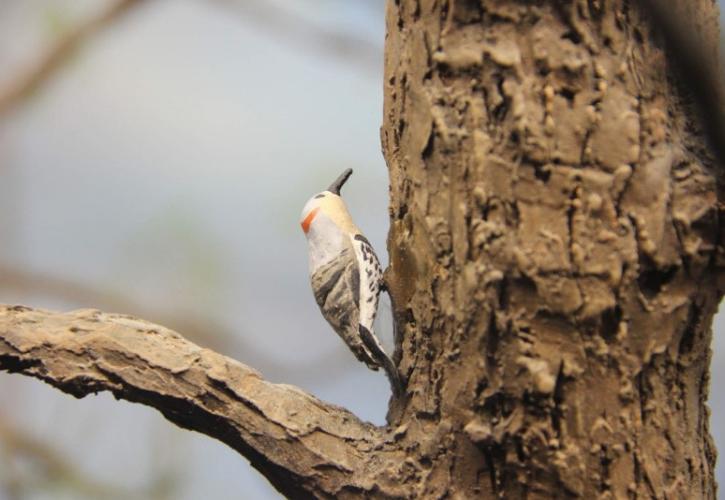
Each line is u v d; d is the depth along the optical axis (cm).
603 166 361
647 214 363
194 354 405
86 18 662
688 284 371
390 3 408
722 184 370
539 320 363
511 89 362
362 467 398
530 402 366
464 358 377
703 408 396
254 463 409
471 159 368
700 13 357
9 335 400
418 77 385
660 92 371
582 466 367
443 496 388
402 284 404
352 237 436
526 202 361
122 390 400
